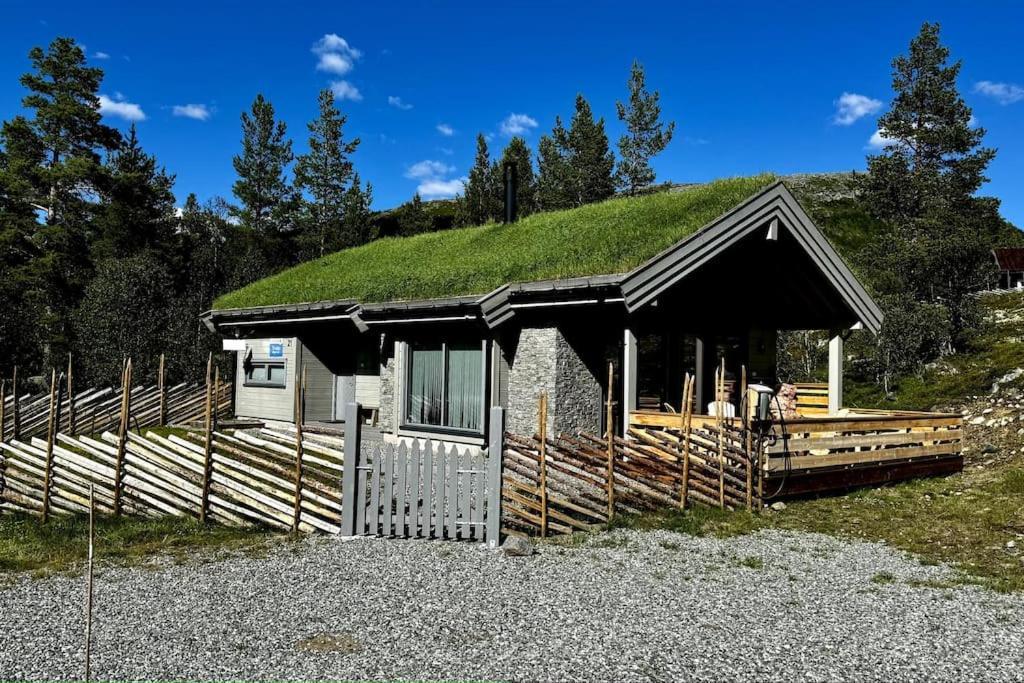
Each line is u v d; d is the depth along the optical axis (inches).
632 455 381.4
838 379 625.9
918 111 1892.2
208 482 359.6
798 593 267.9
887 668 201.5
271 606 244.7
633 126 1913.1
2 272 1390.3
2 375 981.8
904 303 1035.9
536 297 517.7
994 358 957.2
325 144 2117.4
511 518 335.6
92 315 992.9
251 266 1481.3
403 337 611.5
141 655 202.7
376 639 216.5
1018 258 2026.3
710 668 199.3
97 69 1636.3
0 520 365.1
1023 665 205.0
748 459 412.2
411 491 335.6
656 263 478.9
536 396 529.7
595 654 207.3
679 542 335.9
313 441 373.7
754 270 629.6
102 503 377.1
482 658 203.2
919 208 1844.2
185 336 1046.4
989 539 353.7
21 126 1549.0
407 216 2069.4
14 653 203.3
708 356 608.4
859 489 475.5
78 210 1595.7
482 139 1845.5
